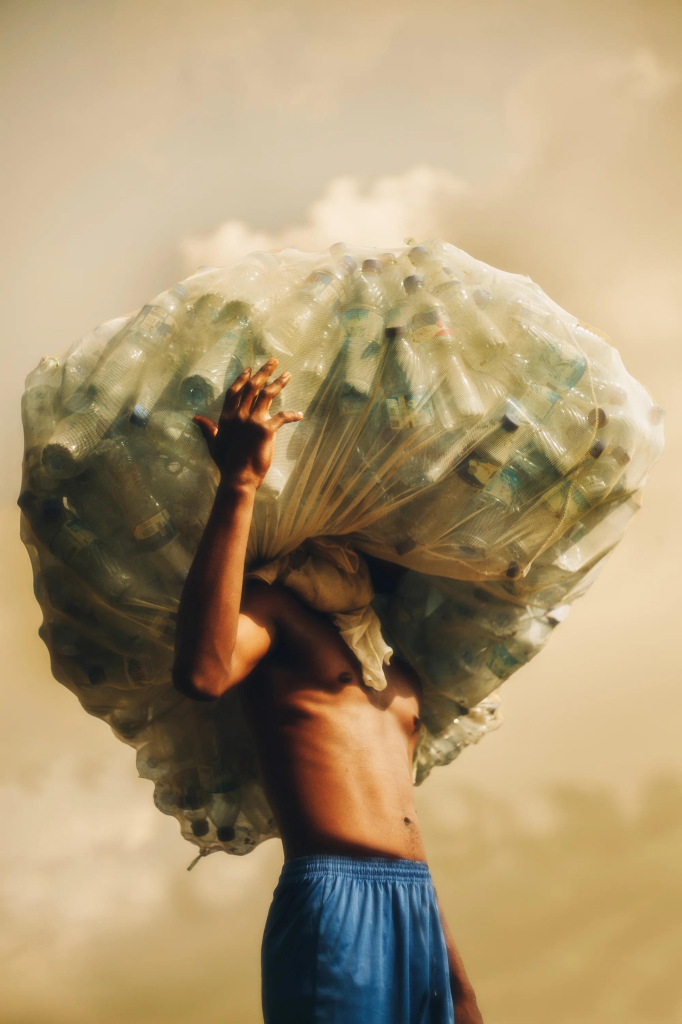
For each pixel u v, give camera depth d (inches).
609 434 131.8
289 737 129.9
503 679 140.3
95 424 126.6
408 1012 122.8
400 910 125.3
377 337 128.0
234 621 123.0
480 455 128.5
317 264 132.7
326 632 132.9
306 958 123.0
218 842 142.0
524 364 130.2
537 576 135.3
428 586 138.6
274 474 126.3
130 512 127.3
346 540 134.1
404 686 137.0
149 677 131.9
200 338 128.3
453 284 131.0
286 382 124.3
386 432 127.0
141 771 140.5
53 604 130.4
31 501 128.4
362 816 127.4
